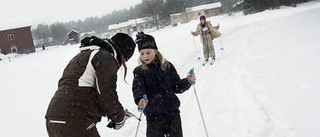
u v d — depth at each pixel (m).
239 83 6.88
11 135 5.71
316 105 4.57
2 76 15.79
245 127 4.53
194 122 5.24
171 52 14.94
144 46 3.52
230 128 4.66
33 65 21.14
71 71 2.66
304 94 5.08
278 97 5.28
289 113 4.56
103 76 2.57
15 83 12.59
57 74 13.87
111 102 2.58
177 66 10.72
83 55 2.69
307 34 11.59
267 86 6.03
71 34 74.94
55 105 2.56
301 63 7.01
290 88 5.55
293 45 9.71
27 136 5.57
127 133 5.21
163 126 3.61
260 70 7.42
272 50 9.77
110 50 2.80
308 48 8.59
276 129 4.21
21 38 62.50
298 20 18.70
